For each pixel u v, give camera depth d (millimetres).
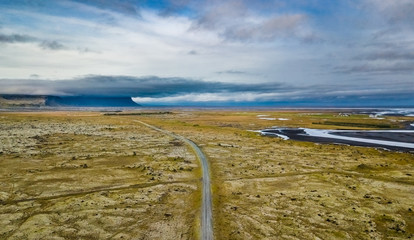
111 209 43562
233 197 49906
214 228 37875
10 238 34000
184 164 73812
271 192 52688
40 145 94125
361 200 48062
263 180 60281
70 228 37094
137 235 35750
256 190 53906
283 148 98000
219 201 47906
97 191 51969
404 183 57062
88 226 37812
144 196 49625
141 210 43562
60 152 84812
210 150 93688
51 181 57094
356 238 35156
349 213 42688
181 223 39344
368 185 56062
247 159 80688
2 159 72938
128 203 46250
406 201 47344
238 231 36938
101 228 37375
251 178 61781
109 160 76938
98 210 43094
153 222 39531
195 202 47344
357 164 73875
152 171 66438
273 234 36188
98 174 63125
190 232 36688
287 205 46031
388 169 68062
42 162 72125
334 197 49500
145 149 94062
